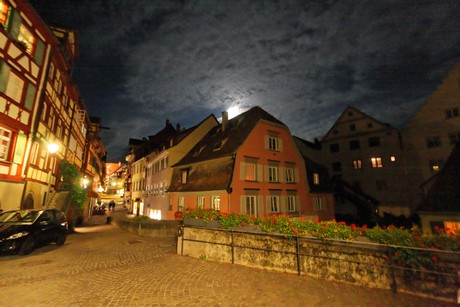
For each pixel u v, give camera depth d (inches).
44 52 568.1
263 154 805.9
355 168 1302.9
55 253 386.0
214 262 316.5
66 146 832.9
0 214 400.8
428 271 196.5
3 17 450.6
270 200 788.6
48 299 204.7
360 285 229.1
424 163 1073.5
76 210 829.2
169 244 478.0
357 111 1346.0
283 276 257.1
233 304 194.7
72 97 868.0
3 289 225.8
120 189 3280.0
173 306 192.2
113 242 505.7
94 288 229.6
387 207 1155.9
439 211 522.9
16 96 483.5
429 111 1078.4
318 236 256.2
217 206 733.3
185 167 945.5
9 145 474.6
